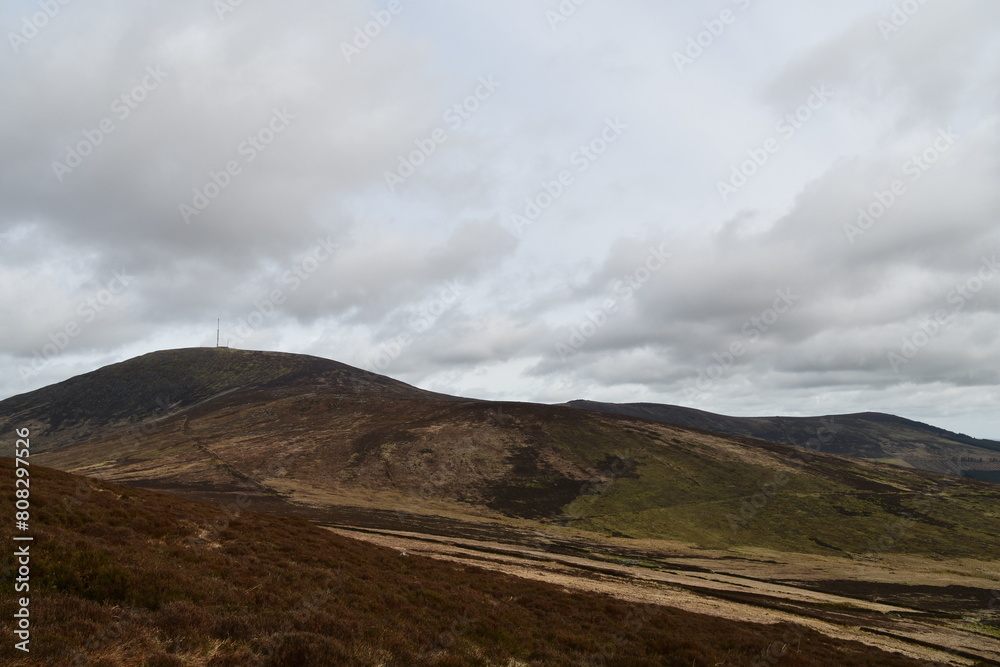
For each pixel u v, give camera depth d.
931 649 38.09
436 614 20.92
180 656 11.48
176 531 23.66
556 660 18.55
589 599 31.58
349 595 20.16
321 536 33.00
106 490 28.31
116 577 14.54
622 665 19.59
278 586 18.94
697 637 25.38
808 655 25.80
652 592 44.28
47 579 13.59
